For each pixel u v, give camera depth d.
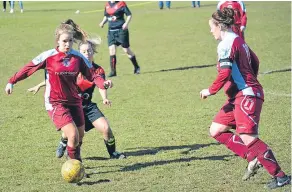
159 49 29.03
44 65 9.70
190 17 40.78
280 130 13.10
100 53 28.28
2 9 48.22
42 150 11.95
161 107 16.27
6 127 14.14
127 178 9.92
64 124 9.64
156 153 11.54
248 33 33.31
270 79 20.28
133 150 11.83
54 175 10.20
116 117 15.09
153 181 9.73
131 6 51.09
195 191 9.21
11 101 17.62
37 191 9.34
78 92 10.80
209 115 15.09
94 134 13.20
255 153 9.24
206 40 31.41
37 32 34.72
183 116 15.02
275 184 9.30
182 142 12.36
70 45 9.56
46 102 9.89
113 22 21.91
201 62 24.97
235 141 9.70
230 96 9.40
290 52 26.84
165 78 21.31
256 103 9.17
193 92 18.50
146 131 13.45
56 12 45.16
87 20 39.81
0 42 31.14
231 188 9.34
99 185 9.55
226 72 8.89
